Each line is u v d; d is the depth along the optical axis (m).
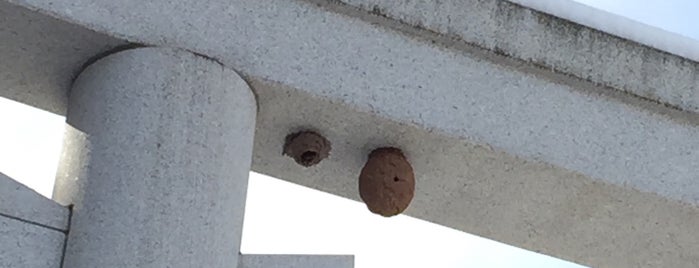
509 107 2.62
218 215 2.28
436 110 2.56
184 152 2.29
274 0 2.51
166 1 2.43
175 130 2.30
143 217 2.21
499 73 2.64
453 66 2.61
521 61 2.65
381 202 2.59
